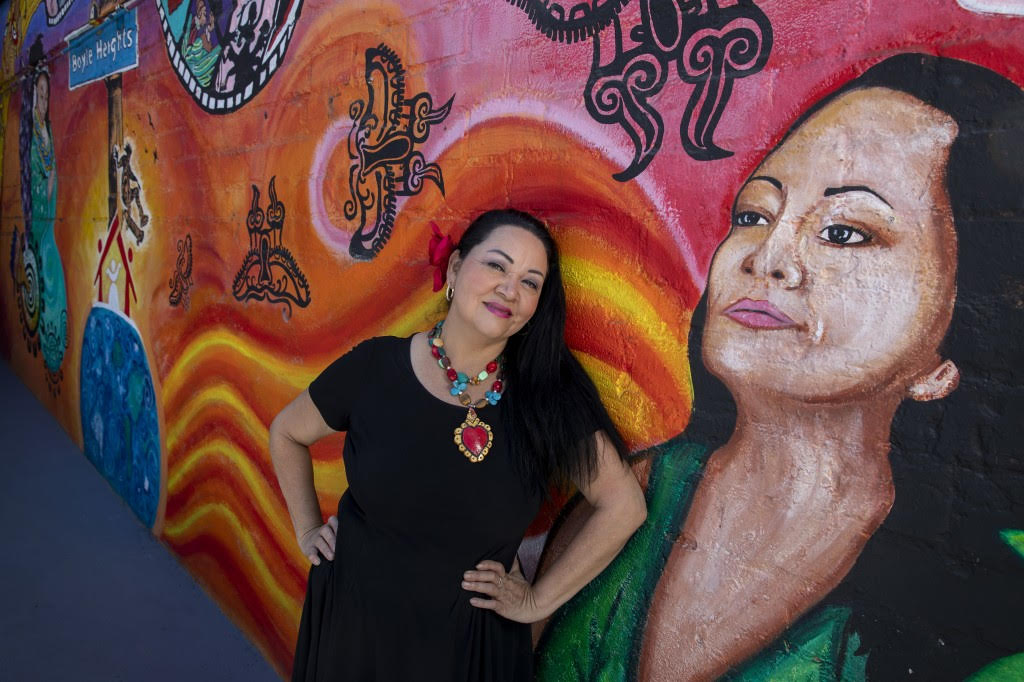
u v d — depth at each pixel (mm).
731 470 1456
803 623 1355
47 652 3057
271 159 2869
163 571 3828
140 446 4359
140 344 4246
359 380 1732
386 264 2322
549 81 1756
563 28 1711
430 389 1665
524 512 1614
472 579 1594
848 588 1295
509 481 1588
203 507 3611
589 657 1752
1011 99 1067
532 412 1593
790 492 1364
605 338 1686
